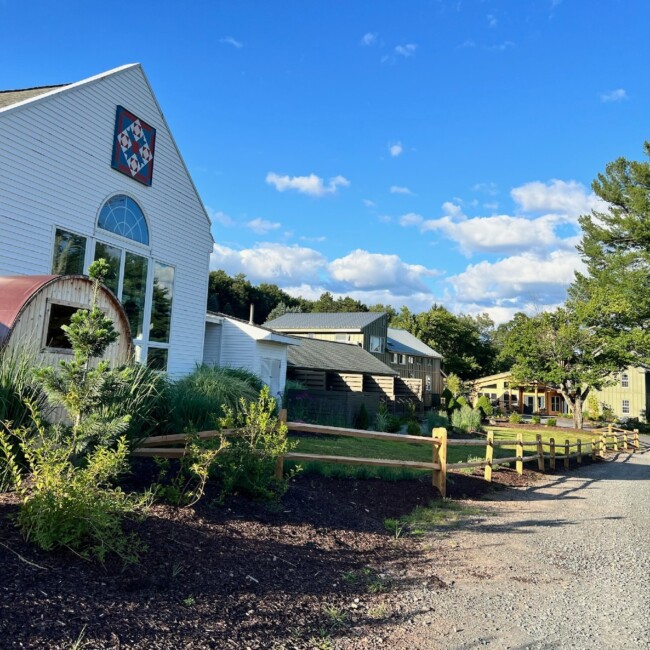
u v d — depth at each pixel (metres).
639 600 4.88
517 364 37.50
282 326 39.50
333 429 8.18
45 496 3.82
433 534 6.88
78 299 8.35
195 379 12.33
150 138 13.12
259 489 6.30
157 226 13.44
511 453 16.88
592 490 11.83
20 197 9.91
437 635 3.94
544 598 4.84
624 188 39.69
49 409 5.64
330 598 4.41
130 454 5.78
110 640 3.07
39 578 3.45
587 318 33.72
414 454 13.66
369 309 84.56
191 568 4.27
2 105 10.33
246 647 3.42
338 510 7.04
